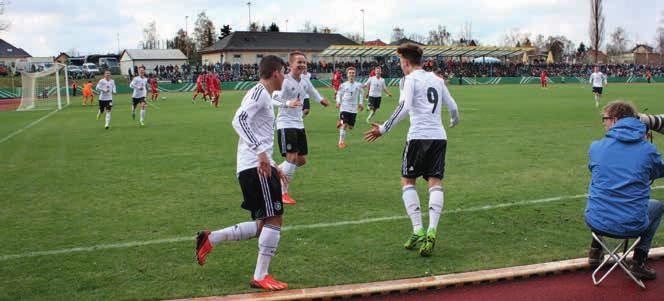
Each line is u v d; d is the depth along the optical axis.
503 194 7.64
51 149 13.17
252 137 4.34
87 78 56.12
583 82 63.75
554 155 11.02
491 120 18.70
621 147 4.48
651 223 4.61
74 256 5.33
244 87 52.47
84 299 4.32
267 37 77.75
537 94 37.72
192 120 20.94
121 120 21.30
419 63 5.66
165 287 4.55
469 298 4.38
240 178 4.57
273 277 4.74
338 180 8.88
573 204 7.05
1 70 53.56
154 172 9.88
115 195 8.04
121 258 5.25
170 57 73.94
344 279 4.67
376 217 6.58
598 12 74.00
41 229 6.30
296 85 7.80
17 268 5.02
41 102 36.50
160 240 5.80
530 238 5.70
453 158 10.73
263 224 4.78
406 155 5.52
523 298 4.37
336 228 6.13
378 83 19.36
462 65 64.00
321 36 80.62
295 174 9.42
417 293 4.47
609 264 4.98
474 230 6.00
